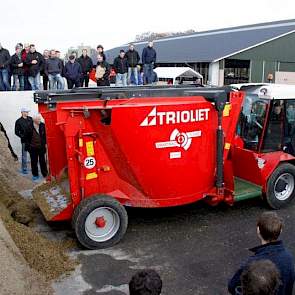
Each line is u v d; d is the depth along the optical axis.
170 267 5.75
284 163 7.79
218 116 6.83
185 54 30.41
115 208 6.32
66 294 5.04
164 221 7.36
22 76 12.71
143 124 6.27
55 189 7.38
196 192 7.01
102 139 6.30
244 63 26.98
